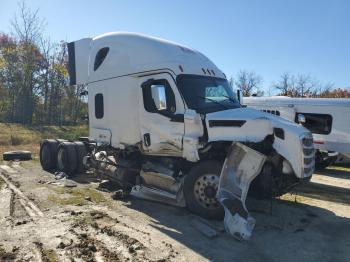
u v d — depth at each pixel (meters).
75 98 42.00
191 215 7.02
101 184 9.05
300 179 6.63
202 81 7.64
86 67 9.73
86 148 10.73
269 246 5.78
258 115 6.85
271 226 6.70
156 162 8.06
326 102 14.09
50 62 42.09
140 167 8.34
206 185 6.77
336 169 14.63
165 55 7.55
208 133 6.89
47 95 42.41
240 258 5.27
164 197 7.44
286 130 6.58
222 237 6.02
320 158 14.25
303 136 6.60
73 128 31.70
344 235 6.43
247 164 6.43
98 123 8.95
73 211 6.96
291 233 6.40
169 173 7.55
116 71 8.31
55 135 24.91
